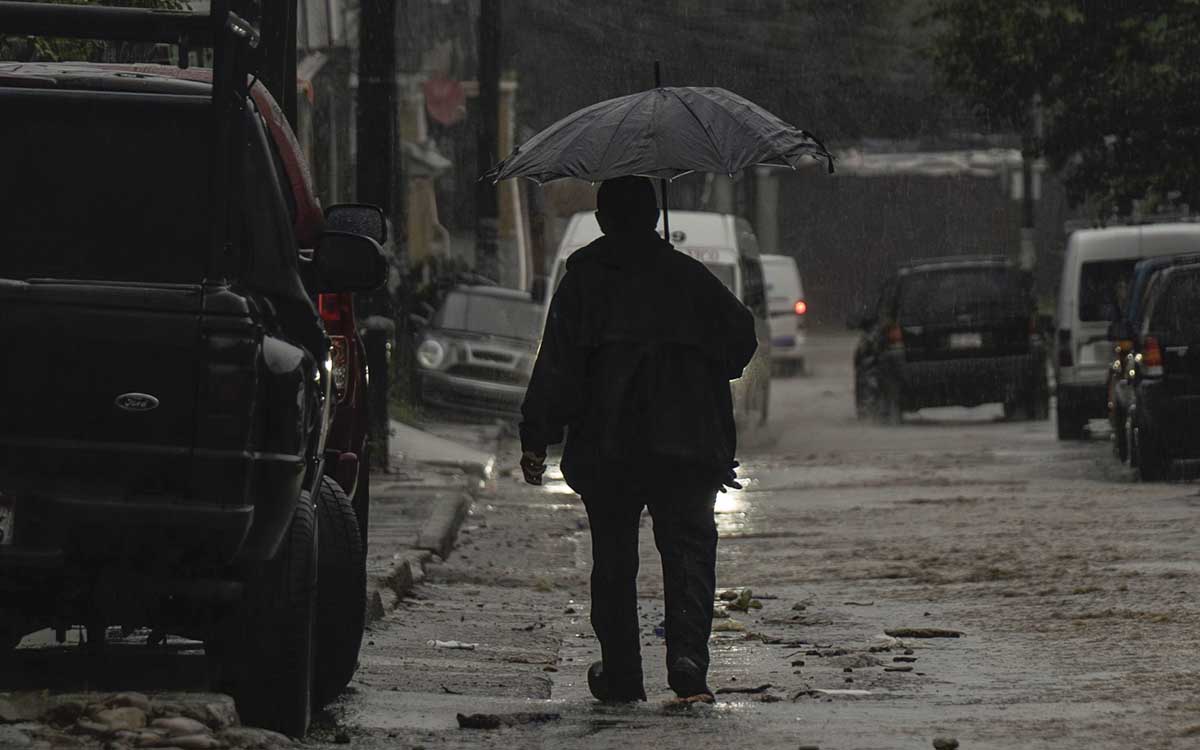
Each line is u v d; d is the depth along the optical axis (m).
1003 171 165.62
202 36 17.09
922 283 80.69
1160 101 69.56
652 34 122.06
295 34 41.31
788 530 44.81
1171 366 53.69
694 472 20.38
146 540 16.61
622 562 20.89
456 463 61.16
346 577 21.25
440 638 28.92
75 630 25.19
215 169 17.03
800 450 69.50
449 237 127.25
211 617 18.16
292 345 17.75
